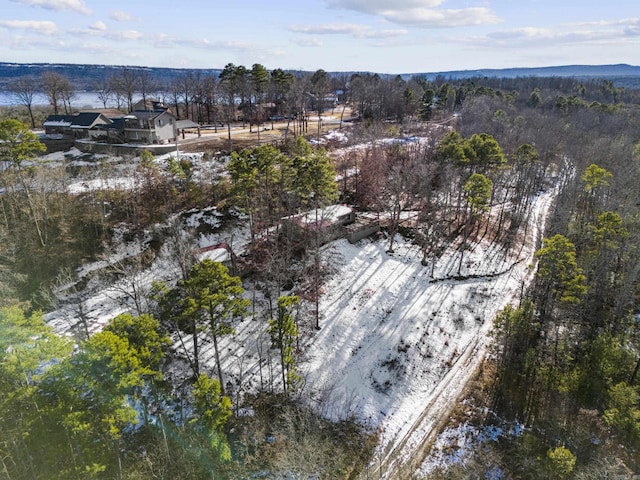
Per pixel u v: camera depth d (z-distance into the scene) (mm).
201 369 32406
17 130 44281
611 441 27703
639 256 40375
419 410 31484
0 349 19734
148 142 67188
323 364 34719
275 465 26062
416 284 44656
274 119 99812
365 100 105812
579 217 57406
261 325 37250
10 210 45594
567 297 34344
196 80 113500
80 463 22656
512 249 52719
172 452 25797
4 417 20516
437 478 26328
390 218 54062
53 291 37906
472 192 48312
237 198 45594
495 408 31297
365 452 28312
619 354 31656
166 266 42812
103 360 19891
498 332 35156
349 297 41875
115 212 48562
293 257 45031
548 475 25453
